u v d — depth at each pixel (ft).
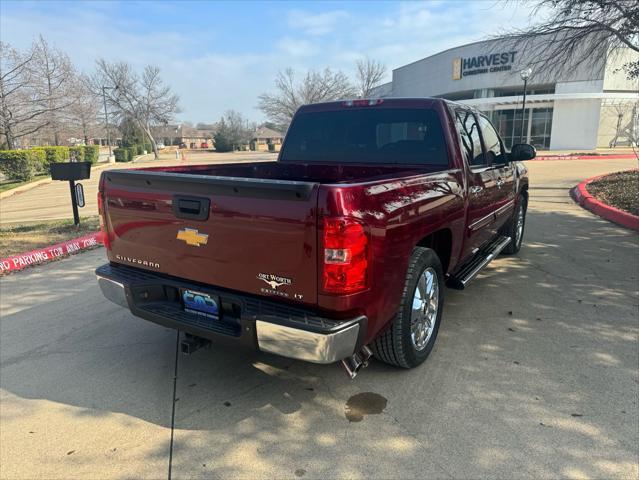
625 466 8.20
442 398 10.36
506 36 35.19
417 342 11.43
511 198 19.17
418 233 10.34
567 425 9.32
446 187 11.84
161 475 8.29
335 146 15.37
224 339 9.45
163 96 196.24
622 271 18.94
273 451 8.86
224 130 289.12
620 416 9.57
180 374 11.78
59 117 95.91
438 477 8.06
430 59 172.35
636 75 37.45
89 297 17.43
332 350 8.38
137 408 10.35
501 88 151.74
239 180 8.70
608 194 35.63
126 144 221.25
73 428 9.70
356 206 8.29
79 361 12.52
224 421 9.82
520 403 10.09
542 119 144.77
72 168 29.32
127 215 10.93
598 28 31.89
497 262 20.52
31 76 86.17
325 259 8.16
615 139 145.38
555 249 22.56
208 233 9.46
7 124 85.40
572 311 14.99
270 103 190.60
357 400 10.41
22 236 27.48
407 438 9.09
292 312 8.73
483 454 8.58
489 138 17.06
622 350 12.35
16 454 8.95
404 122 13.94
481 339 13.12
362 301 8.66
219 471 8.36
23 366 12.28
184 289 10.19
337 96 186.60
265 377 11.57
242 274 9.23
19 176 79.30
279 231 8.53
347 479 8.08
